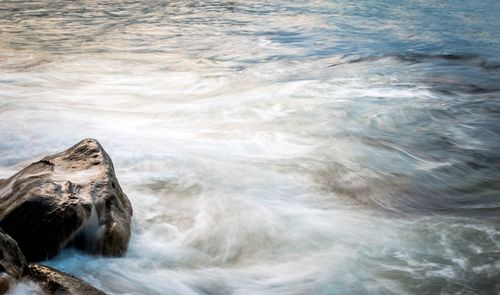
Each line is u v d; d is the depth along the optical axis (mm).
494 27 24734
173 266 6004
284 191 7984
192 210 7211
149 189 7703
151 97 13281
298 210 7418
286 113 11680
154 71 16344
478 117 12016
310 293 5625
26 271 4914
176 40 21406
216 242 6520
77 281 4871
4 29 22344
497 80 15531
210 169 8531
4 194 6320
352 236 6770
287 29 24188
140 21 25672
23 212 5594
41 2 31000
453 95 13742
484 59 18344
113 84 14570
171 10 29547
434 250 6457
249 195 7750
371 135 10562
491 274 5973
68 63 16906
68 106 12117
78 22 24859
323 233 6816
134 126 10773
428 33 23266
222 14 28516
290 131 10547
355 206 7691
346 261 6168
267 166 8828
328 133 10516
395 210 7660
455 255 6348
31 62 16766
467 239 6734
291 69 16672
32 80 14539
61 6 29703
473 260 6238
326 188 8180
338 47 20266
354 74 15898
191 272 5938
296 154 9391
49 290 4691
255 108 12055
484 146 10320
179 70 16531
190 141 9875
